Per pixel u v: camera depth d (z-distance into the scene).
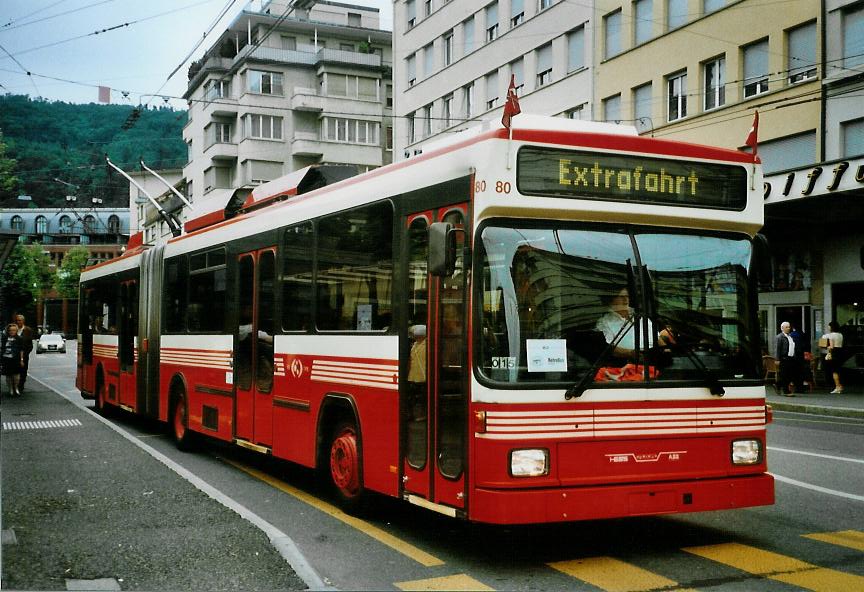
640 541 7.34
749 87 27.94
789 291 26.78
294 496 9.45
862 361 24.69
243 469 11.43
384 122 68.25
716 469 6.73
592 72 34.12
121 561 6.35
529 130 6.50
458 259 6.61
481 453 6.22
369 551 6.98
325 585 5.79
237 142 66.31
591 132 6.71
